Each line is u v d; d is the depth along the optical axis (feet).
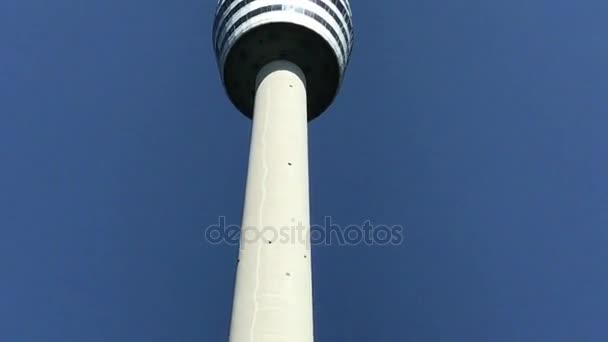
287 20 221.87
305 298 161.27
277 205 177.88
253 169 189.26
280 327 152.87
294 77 219.00
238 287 162.81
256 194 181.57
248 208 179.73
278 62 223.71
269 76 218.38
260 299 157.58
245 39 224.74
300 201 181.88
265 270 163.12
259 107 208.33
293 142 196.13
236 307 158.92
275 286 159.94
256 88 220.02
